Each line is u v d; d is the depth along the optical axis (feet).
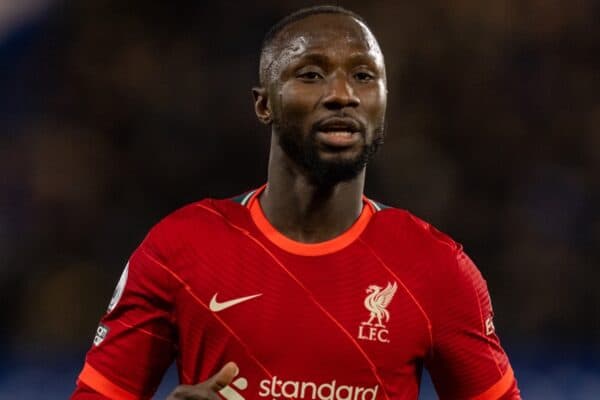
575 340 125.90
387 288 37.50
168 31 140.05
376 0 141.69
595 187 136.67
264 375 36.68
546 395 102.32
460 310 38.11
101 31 140.15
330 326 36.88
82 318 128.06
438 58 140.67
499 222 135.13
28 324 126.41
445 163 136.98
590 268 132.67
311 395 36.68
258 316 36.91
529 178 137.28
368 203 39.50
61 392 102.27
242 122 137.69
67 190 133.69
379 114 37.14
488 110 139.85
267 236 38.04
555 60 141.28
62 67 139.13
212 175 136.67
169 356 38.83
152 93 138.21
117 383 38.17
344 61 36.58
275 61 37.60
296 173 37.78
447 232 135.03
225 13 140.15
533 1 141.59
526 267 132.67
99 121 137.08
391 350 37.14
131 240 133.49
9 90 138.31
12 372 109.50
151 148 136.56
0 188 133.90
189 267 37.58
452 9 142.00
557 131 139.13
